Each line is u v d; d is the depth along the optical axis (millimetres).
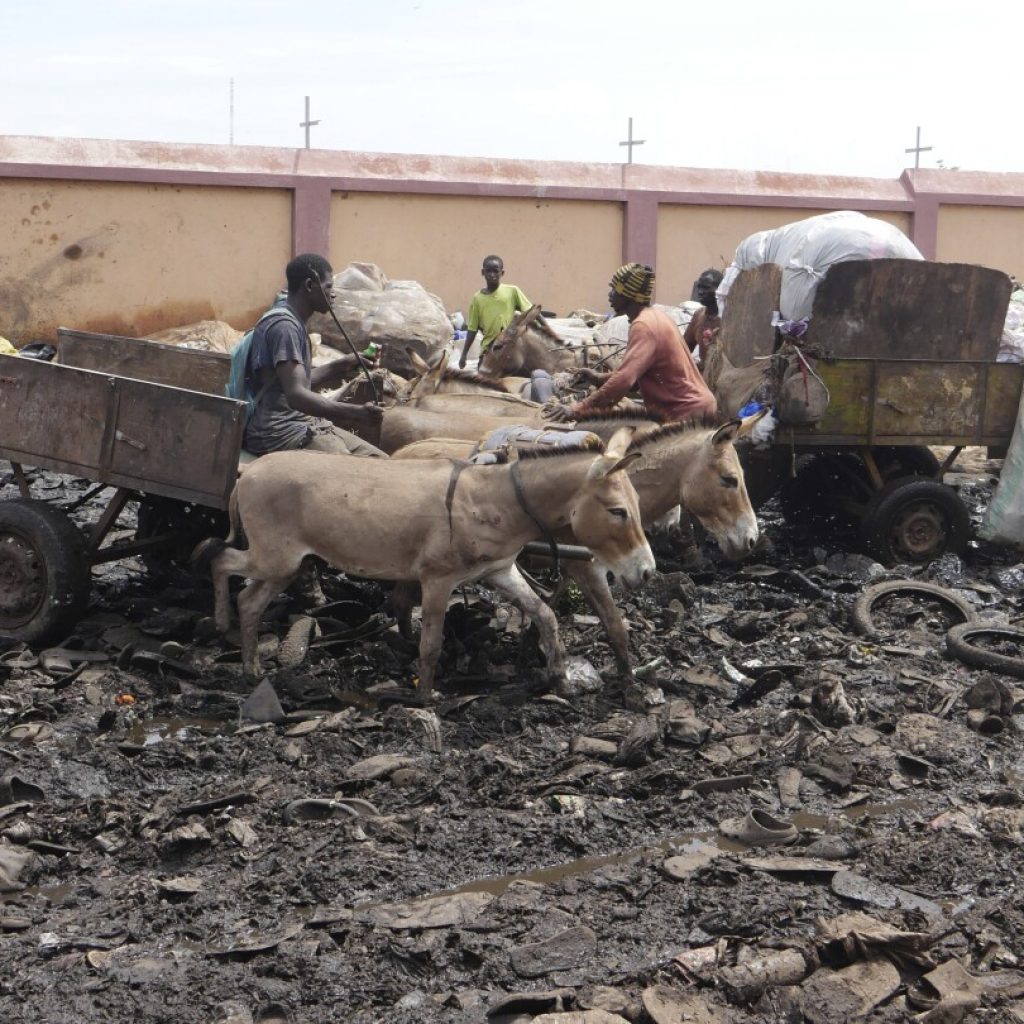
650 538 9719
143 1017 4180
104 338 9445
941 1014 4191
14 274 16297
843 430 9508
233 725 6488
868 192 19172
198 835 5227
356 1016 4227
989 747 6539
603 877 5109
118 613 8219
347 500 6641
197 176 16734
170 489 7250
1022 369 9805
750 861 5234
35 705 6605
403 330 14898
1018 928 4762
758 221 18891
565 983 4414
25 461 7738
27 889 5016
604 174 18375
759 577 9172
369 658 7277
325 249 17359
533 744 6352
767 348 9539
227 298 17203
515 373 12914
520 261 18156
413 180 17516
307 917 4801
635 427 7594
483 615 7754
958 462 12789
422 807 5711
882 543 9695
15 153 16094
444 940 4609
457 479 6613
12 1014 4188
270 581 6883
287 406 7688
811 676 7270
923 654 7785
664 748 6363
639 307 8266
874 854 5344
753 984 4348
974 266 9531
